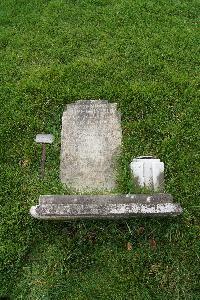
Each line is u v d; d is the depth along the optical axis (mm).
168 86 2801
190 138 2611
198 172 2512
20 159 2584
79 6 3188
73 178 2514
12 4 3199
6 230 2348
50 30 3074
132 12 3129
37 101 2744
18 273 2275
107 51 2951
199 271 2258
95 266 2293
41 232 2354
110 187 2475
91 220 2342
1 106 2746
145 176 2436
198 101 2732
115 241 2338
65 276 2256
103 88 2789
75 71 2863
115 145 2598
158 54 2936
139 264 2279
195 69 2885
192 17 3141
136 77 2854
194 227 2357
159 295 2215
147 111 2711
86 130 2648
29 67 2914
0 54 2975
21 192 2467
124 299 2209
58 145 2613
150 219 2340
